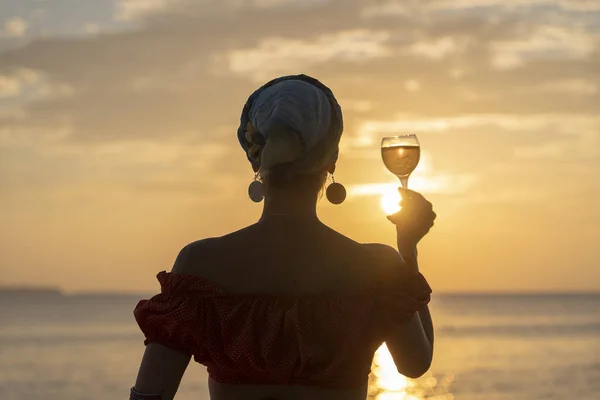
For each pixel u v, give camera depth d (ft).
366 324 6.78
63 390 124.77
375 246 7.13
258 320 6.69
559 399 111.65
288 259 6.88
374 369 174.60
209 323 6.69
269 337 6.64
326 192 7.09
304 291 6.81
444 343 225.76
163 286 6.83
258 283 6.81
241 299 6.73
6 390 125.08
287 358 6.65
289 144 6.79
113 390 124.67
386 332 6.89
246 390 6.75
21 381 136.67
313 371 6.68
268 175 6.95
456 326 331.98
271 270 6.84
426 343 7.07
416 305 6.86
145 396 6.70
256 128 7.08
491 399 112.68
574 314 469.57
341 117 7.15
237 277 6.82
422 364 7.07
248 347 6.63
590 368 151.84
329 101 7.07
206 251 6.91
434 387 128.67
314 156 6.93
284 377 6.66
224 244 6.93
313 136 6.85
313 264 6.88
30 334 276.62
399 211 7.18
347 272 6.91
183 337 6.69
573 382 130.62
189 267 6.87
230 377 6.72
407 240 7.14
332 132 7.02
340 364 6.70
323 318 6.73
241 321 6.70
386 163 8.54
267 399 6.73
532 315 458.91
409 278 6.98
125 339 243.81
